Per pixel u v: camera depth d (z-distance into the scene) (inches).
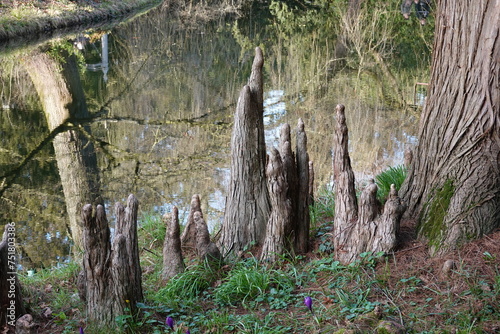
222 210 356.5
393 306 167.9
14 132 565.3
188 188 411.5
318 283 191.2
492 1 178.7
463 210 186.9
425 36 849.5
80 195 411.2
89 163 474.3
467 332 150.3
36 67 684.7
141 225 306.8
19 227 362.6
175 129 557.9
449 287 171.3
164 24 1088.2
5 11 854.5
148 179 436.5
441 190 195.2
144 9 1154.0
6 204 405.4
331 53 818.8
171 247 210.4
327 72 716.0
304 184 207.6
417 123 506.9
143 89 708.7
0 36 781.9
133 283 178.9
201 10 1164.5
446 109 196.1
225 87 709.9
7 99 655.1
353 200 202.2
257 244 221.6
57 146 517.3
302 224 210.4
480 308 159.8
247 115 213.0
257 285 192.9
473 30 184.1
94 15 1002.1
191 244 243.6
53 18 899.4
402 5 865.5
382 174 265.4
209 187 411.5
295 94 631.2
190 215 242.7
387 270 184.5
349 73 708.7
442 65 198.1
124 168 463.2
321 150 445.4
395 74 692.7
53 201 411.2
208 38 1004.6
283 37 975.0
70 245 328.8
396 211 189.2
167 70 803.4
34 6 918.4
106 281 169.6
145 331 173.0
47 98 631.8
